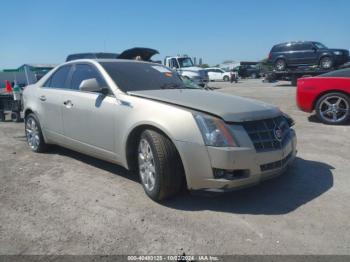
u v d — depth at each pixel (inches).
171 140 142.6
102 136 175.2
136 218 137.7
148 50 431.5
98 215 140.9
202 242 119.8
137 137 162.1
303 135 275.3
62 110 199.9
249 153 135.8
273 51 914.7
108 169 197.3
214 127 136.7
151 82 189.8
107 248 117.3
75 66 205.3
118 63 197.9
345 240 119.7
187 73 901.2
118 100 167.2
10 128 347.9
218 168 135.1
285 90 729.0
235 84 1192.2
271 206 146.5
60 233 127.6
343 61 835.4
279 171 147.6
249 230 127.3
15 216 141.6
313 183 171.2
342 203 148.6
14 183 178.7
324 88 315.0
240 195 157.8
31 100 230.7
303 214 138.9
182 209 144.9
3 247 119.3
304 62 868.6
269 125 146.0
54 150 240.4
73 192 165.2
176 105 149.8
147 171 153.8
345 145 243.3
